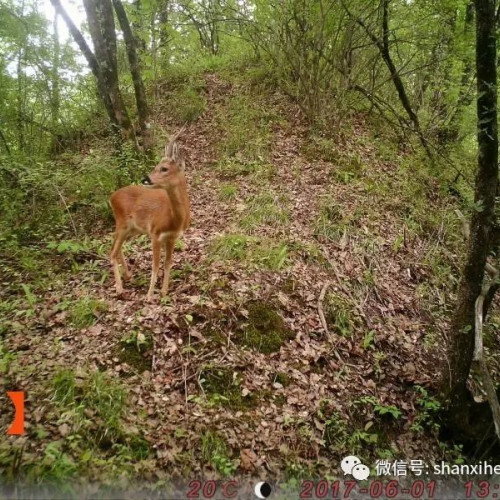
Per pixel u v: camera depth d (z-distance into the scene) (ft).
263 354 17.53
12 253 22.45
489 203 15.12
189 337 17.24
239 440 14.61
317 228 24.85
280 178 29.22
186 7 39.24
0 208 24.79
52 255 22.47
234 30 43.68
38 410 13.57
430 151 33.50
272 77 39.29
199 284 19.57
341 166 30.86
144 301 18.74
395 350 19.48
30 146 33.47
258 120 34.91
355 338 19.31
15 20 31.73
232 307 18.62
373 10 30.60
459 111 33.60
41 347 16.26
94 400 14.11
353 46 33.27
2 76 31.40
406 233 26.53
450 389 16.78
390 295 22.35
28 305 18.60
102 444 13.25
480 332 15.78
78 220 25.55
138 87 30.60
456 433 16.83
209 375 16.19
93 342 16.63
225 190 27.45
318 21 31.60
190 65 43.83
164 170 17.29
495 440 16.60
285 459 14.56
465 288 16.10
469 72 31.63
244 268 20.75
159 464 13.25
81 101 37.14
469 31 28.96
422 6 29.43
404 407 17.33
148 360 16.26
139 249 22.86
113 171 26.61
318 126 33.63
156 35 38.42
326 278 21.75
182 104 37.68
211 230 24.34
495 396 15.21
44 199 26.13
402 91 32.30
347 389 17.24
